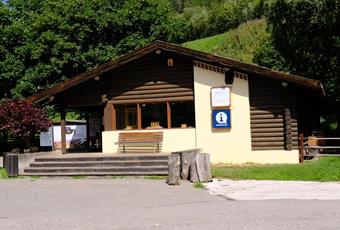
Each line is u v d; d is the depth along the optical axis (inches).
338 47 979.3
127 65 804.6
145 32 1223.5
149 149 792.3
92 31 1151.0
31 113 757.3
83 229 346.3
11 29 1163.3
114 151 812.0
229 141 759.1
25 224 373.1
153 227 343.6
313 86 695.7
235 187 538.9
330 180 578.6
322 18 952.3
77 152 872.3
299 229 322.3
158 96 796.0
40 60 1147.3
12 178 682.8
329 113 1194.0
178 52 756.6
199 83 774.5
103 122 869.8
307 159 797.2
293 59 1071.6
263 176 607.5
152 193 512.7
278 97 741.3
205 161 586.2
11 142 1199.6
